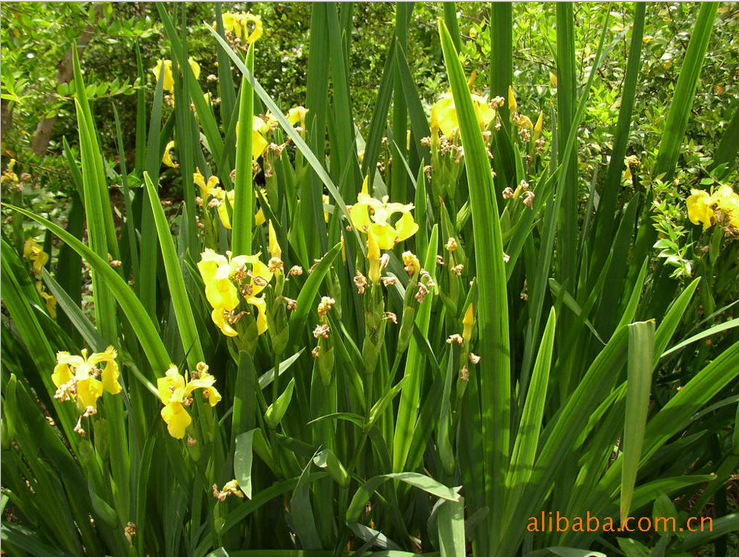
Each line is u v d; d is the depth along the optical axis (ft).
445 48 2.73
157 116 3.98
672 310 3.08
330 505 3.54
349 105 4.04
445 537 3.10
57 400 3.52
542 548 3.76
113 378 3.01
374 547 3.75
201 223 4.15
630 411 2.73
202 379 2.92
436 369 3.41
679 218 4.34
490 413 3.31
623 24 5.75
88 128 3.34
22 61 5.99
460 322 3.34
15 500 3.56
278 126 3.99
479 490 3.55
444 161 3.56
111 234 3.70
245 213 3.22
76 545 3.65
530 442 3.26
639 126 5.19
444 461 3.29
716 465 3.96
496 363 3.21
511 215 3.51
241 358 3.00
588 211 4.25
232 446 3.20
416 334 3.31
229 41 4.66
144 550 3.78
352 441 3.70
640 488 3.44
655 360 3.25
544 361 3.08
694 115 5.21
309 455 3.37
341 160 4.09
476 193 2.92
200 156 4.32
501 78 4.43
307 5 10.66
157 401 3.65
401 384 3.14
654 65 5.55
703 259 4.03
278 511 3.75
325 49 4.06
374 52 9.96
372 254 2.96
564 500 3.61
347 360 3.24
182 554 3.72
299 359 3.64
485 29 6.72
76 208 4.35
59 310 4.31
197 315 3.62
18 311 3.43
